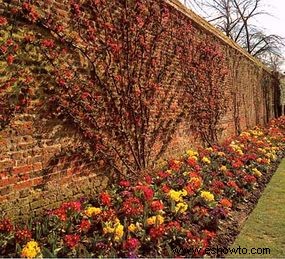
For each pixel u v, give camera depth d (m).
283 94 28.72
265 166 9.41
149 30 6.98
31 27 4.40
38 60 4.50
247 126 16.36
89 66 5.34
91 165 5.40
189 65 9.04
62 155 4.86
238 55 14.47
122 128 6.10
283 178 9.05
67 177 4.94
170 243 4.24
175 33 8.13
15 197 4.18
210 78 10.70
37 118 4.49
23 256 3.36
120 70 6.07
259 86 19.55
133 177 6.29
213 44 10.92
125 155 6.20
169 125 7.94
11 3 4.14
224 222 5.38
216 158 8.74
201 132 9.95
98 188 5.52
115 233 3.99
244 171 8.15
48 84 4.64
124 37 6.18
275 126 18.80
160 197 5.32
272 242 5.01
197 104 9.62
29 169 4.37
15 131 4.20
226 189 6.52
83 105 5.21
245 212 6.13
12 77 4.16
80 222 4.34
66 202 4.74
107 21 5.73
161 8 7.37
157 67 7.35
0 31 4.02
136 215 4.53
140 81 6.73
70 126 5.01
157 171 7.04
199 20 9.59
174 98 8.21
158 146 7.43
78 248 3.70
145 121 6.86
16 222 4.17
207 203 5.53
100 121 5.57
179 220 4.86
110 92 5.80
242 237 5.13
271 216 6.11
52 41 4.68
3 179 4.05
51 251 3.68
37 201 4.46
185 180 6.27
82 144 5.22
